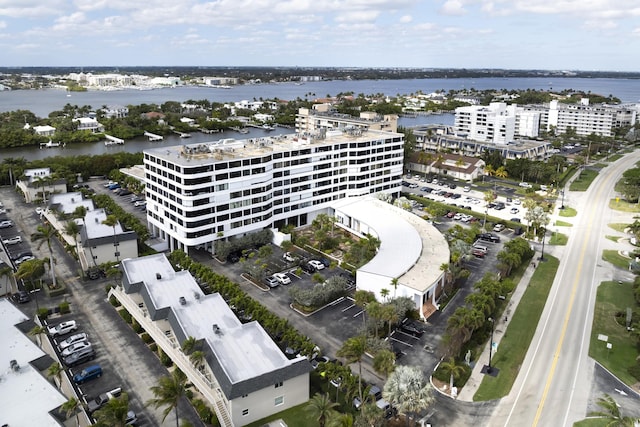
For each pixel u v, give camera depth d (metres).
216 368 76.25
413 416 76.38
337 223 167.25
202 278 117.94
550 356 94.44
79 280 124.75
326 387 84.38
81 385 83.56
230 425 72.69
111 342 97.12
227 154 149.75
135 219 154.38
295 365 78.00
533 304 115.69
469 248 131.62
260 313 99.44
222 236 143.00
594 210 194.12
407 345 98.00
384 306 95.25
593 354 95.44
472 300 103.19
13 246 146.50
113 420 62.62
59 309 108.88
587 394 83.25
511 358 93.62
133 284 104.19
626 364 92.38
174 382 67.88
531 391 83.88
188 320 90.88
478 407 79.62
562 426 75.38
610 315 110.94
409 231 142.38
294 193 166.50
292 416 76.94
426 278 112.44
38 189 192.12
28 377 74.25
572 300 118.00
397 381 68.19
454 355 91.19
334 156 176.12
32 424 64.25
